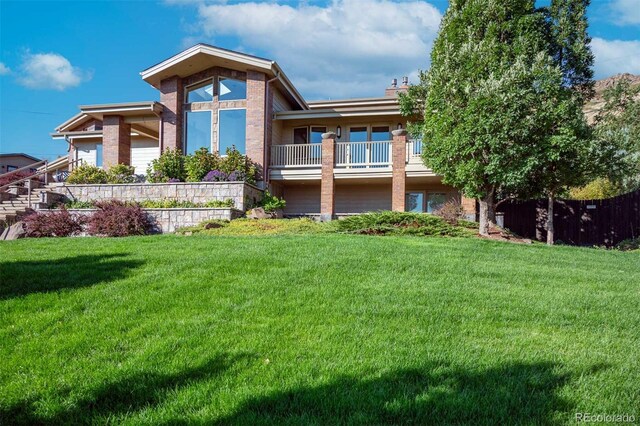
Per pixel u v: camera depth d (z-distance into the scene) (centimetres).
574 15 1423
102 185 1517
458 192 1775
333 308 437
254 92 1683
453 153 1103
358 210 1867
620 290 551
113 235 1253
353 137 1842
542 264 717
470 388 287
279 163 1730
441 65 1198
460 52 1167
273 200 1603
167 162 1605
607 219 1567
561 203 1631
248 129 1681
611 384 295
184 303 445
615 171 1359
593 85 1468
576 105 1188
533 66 1109
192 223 1347
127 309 430
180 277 534
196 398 278
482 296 493
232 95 1755
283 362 323
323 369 312
